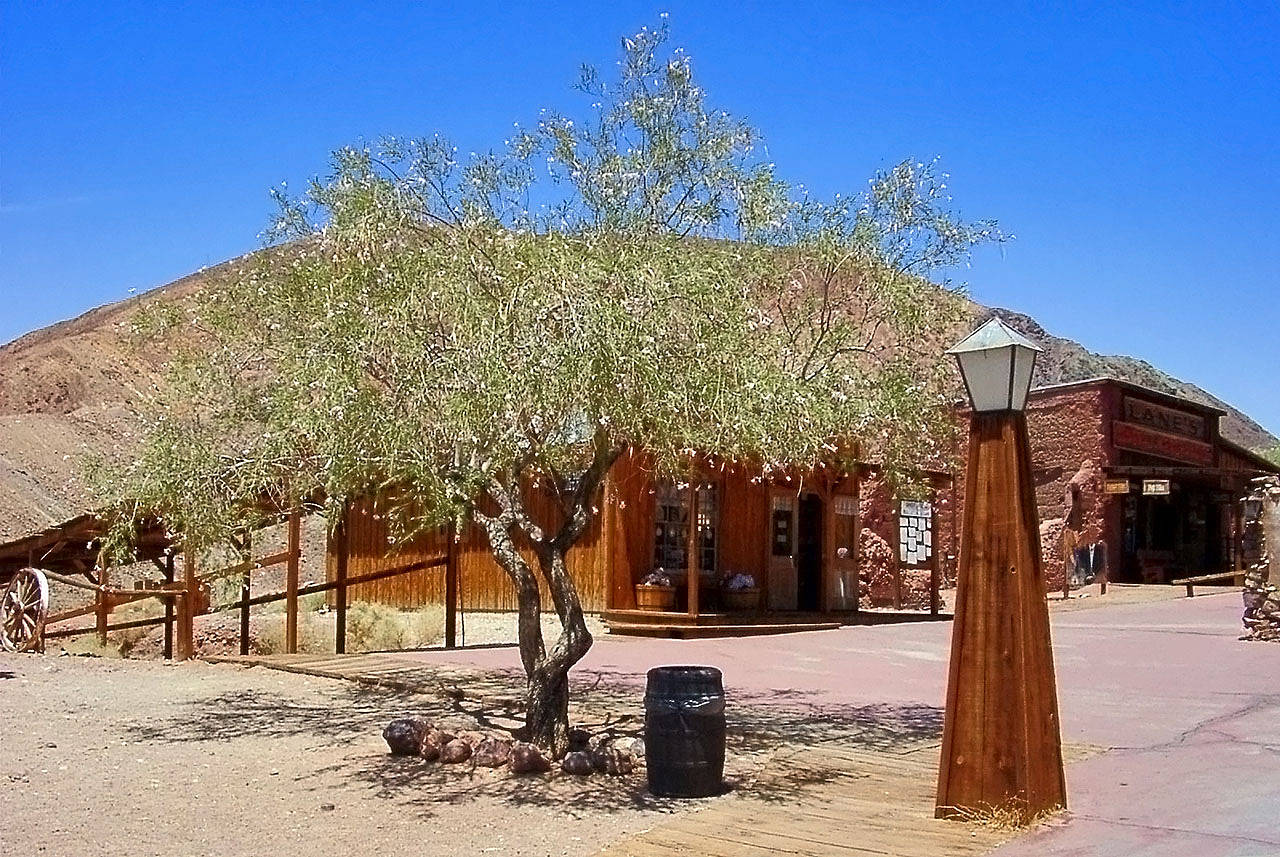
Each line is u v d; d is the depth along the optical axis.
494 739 8.36
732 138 9.14
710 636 17.73
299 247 9.41
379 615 19.41
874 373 9.16
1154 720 10.05
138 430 9.65
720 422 7.21
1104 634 17.66
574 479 9.08
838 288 9.27
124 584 22.92
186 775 8.09
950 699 6.86
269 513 9.77
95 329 65.50
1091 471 28.75
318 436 7.43
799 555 21.84
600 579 18.83
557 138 9.00
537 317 6.65
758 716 10.57
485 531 8.58
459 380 6.78
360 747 9.01
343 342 7.48
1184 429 31.73
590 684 12.32
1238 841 6.18
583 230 8.49
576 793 7.57
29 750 8.89
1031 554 6.83
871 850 6.18
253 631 18.75
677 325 7.16
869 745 9.18
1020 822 6.59
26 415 47.22
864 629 19.22
